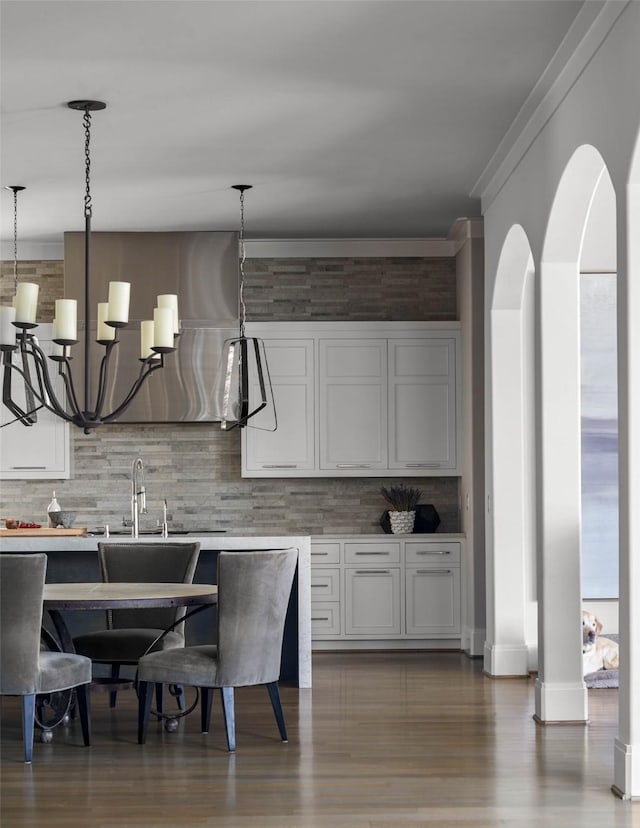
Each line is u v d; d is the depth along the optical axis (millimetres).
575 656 5328
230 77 4863
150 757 4691
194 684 4781
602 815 3818
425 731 5156
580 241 5230
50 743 4977
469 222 7633
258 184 6738
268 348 8070
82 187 6797
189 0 4051
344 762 4578
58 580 6512
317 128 5609
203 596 4996
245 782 4281
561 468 5355
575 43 4414
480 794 4094
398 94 5090
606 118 4113
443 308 8422
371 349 8086
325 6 4113
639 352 3953
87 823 3781
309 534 8375
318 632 7820
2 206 7266
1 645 4559
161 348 4898
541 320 5352
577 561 5344
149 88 5000
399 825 3723
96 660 5422
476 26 4305
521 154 5699
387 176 6555
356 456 8078
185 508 8406
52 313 8445
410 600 7848
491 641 6789
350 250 8422
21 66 4715
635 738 4004
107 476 8414
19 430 8125
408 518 8039
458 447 8062
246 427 8070
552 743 4898
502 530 6738
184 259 8008
